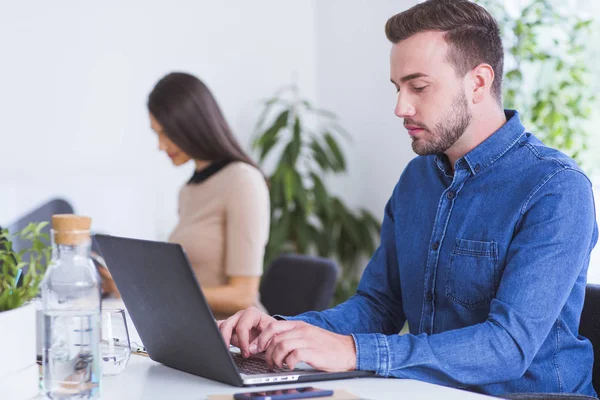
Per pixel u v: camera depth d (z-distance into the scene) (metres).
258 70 4.68
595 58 3.54
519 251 1.58
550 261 1.56
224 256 2.76
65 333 1.21
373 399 1.27
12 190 3.74
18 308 1.24
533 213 1.61
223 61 4.55
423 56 1.64
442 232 1.75
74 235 1.23
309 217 4.83
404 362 1.44
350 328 1.81
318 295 2.67
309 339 1.43
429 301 1.77
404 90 1.68
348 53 4.68
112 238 1.44
